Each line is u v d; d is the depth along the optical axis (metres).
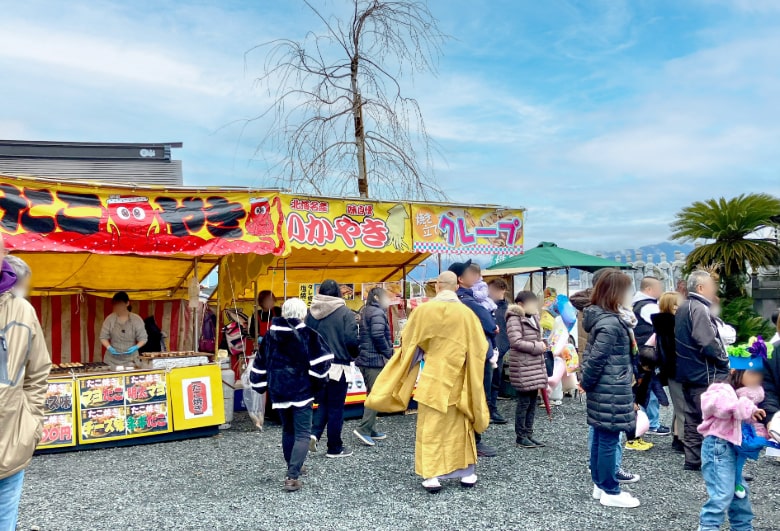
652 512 4.69
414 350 5.32
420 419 5.32
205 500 5.13
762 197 14.57
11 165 18.06
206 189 7.47
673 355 5.77
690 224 15.23
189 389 7.50
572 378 9.29
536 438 7.19
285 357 5.41
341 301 6.60
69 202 6.71
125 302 8.42
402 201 9.40
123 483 5.65
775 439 3.74
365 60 11.37
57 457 6.65
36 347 3.09
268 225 7.82
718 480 3.90
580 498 5.04
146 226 7.04
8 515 2.99
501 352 8.23
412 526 4.48
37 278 8.94
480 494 5.19
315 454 6.62
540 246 11.16
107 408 7.09
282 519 4.65
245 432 7.86
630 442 6.64
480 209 10.05
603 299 4.72
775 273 14.62
